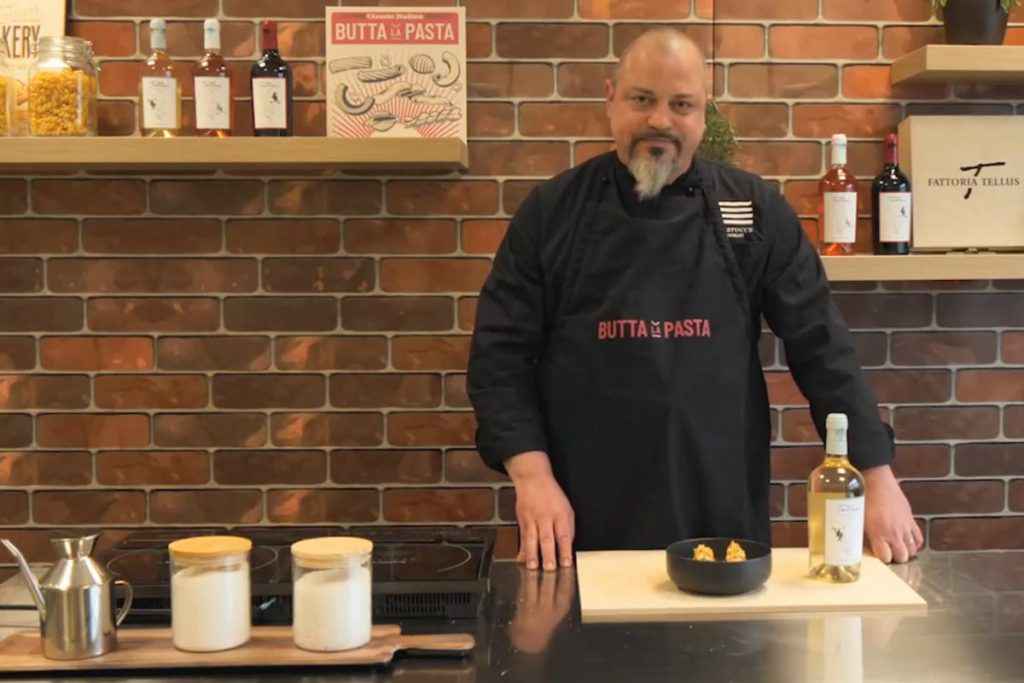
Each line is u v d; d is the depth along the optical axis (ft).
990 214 8.34
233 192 8.31
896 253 8.05
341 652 4.34
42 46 7.66
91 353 8.37
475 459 8.46
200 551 4.38
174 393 8.40
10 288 8.32
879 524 6.01
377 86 8.09
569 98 8.32
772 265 7.00
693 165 7.05
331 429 8.43
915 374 8.61
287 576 5.13
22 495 8.40
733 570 4.99
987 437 8.66
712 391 6.78
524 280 7.02
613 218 6.91
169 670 4.26
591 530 6.88
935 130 8.32
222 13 8.23
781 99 8.42
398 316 8.39
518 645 4.53
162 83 7.66
